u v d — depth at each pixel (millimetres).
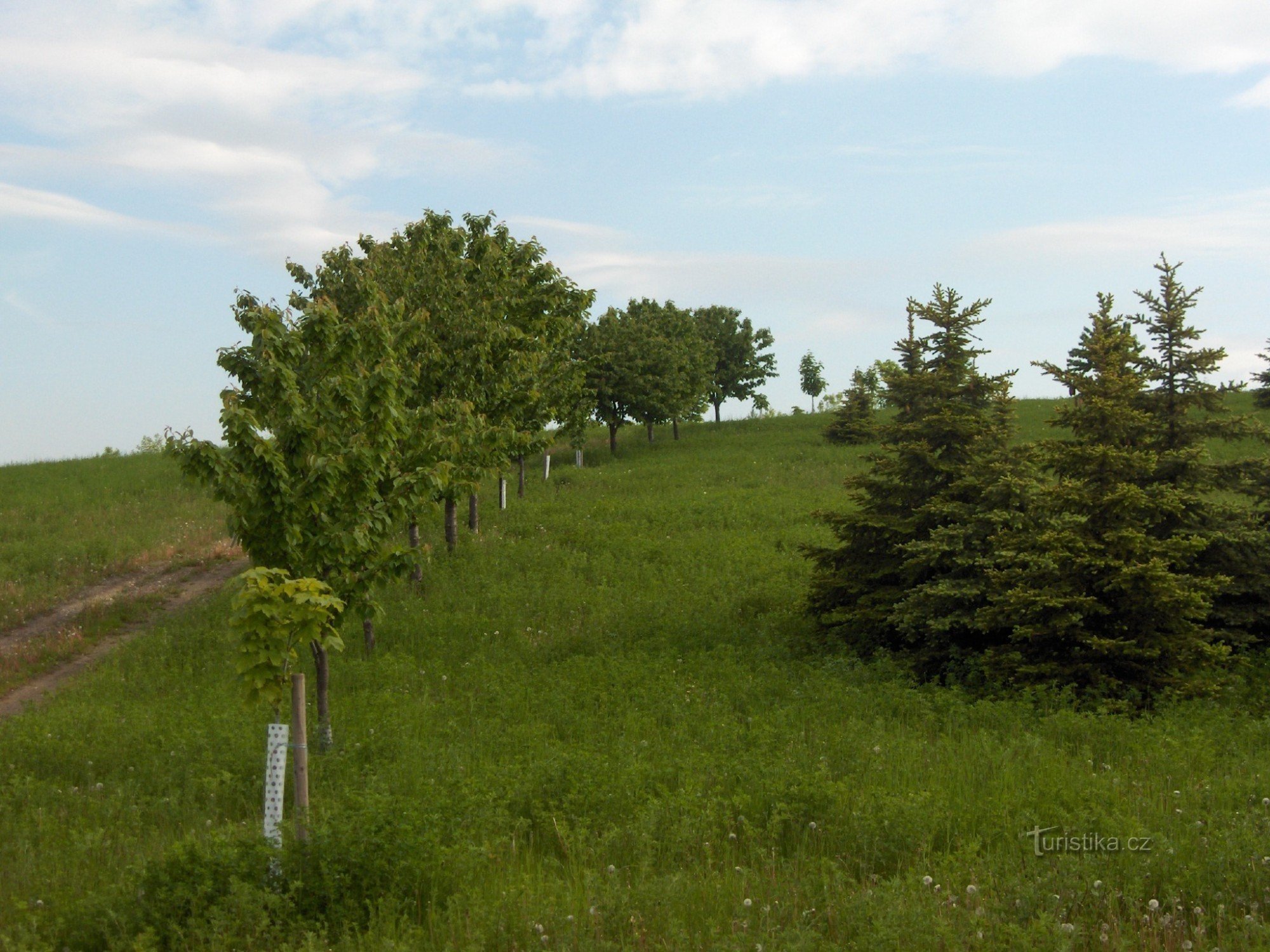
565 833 7395
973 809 7562
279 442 11094
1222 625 13500
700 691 12461
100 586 22938
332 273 22609
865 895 5797
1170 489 12352
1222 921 5602
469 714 11836
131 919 5879
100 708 12344
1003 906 5824
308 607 7574
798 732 10227
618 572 21125
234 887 5898
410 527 20375
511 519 27984
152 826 8094
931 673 13664
